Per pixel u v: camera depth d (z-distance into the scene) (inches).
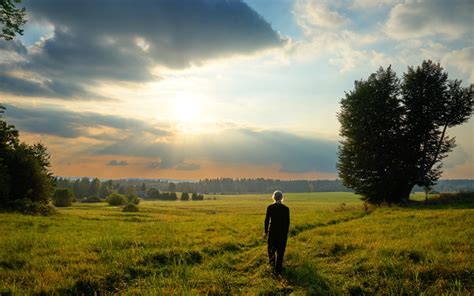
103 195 7682.1
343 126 1491.1
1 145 1423.5
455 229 580.1
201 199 7711.6
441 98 1371.8
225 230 690.8
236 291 318.7
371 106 1409.9
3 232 602.9
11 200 1289.4
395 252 401.1
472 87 1362.0
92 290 314.7
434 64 1408.7
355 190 1455.5
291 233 652.1
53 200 3442.4
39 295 293.4
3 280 320.5
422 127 1393.9
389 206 1289.4
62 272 345.7
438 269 335.0
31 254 422.6
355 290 313.7
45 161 1556.3
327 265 392.5
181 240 533.6
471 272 326.3
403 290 301.7
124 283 330.6
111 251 441.4
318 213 1124.5
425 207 1176.8
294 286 327.0
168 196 7696.9
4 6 903.1
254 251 481.7
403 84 1459.2
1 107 1290.6
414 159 1403.8
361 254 408.8
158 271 373.1
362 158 1406.3
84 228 740.7
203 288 321.7
